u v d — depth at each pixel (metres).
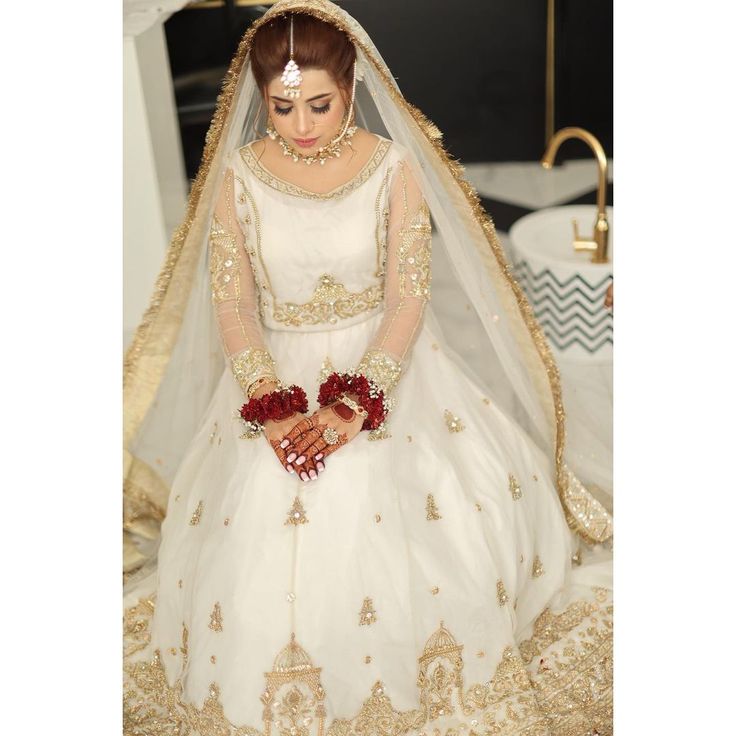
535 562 2.86
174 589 2.73
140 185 4.38
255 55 2.49
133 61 4.30
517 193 5.43
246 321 2.72
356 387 2.53
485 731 2.54
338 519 2.46
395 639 2.46
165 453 3.21
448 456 2.69
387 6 5.46
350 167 2.66
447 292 3.95
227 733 2.43
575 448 3.23
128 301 4.37
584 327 4.00
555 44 5.48
